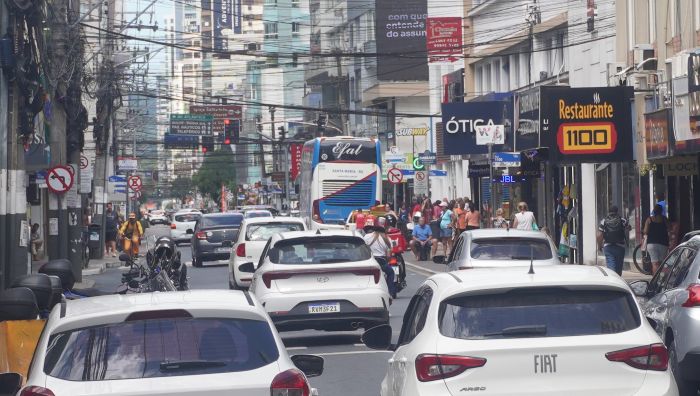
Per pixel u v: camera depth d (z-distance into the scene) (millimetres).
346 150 86375
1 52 46125
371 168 86375
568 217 66375
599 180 73062
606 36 71438
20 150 48625
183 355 13391
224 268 81750
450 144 83812
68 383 12992
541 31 88125
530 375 14531
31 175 83438
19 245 48188
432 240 82562
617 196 68562
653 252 50844
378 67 147250
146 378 13070
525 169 80688
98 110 96125
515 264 34656
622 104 58281
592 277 15469
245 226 56312
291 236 35844
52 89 58469
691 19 54062
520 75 95688
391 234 53812
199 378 13125
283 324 34719
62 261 31250
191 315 13836
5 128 47406
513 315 14992
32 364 13500
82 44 68812
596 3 73625
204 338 13641
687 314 22906
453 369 14656
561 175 83875
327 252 35625
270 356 13688
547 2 88312
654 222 50938
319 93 197625
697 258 24125
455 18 103000
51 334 13633
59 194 65438
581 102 58188
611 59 71062
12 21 47188
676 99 49281
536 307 15055
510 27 97438
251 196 193250
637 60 60156
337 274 35312
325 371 30750
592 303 15102
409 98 145500
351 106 169500
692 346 22656
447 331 15016
